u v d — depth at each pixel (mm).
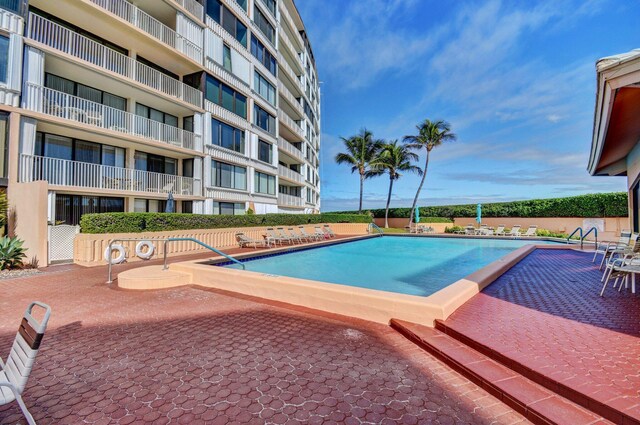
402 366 3367
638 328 3939
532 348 3361
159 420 2438
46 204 9625
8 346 3877
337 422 2422
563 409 2480
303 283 5656
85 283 7367
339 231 26375
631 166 11508
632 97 5438
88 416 2484
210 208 18797
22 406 2066
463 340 3734
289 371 3219
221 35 19625
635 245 7398
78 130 13109
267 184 25297
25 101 11242
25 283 7359
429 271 10773
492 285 6477
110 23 13953
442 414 2551
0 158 10609
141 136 15062
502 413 2594
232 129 20812
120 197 15508
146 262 10828
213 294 6383
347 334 4262
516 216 27859
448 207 33250
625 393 2496
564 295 5641
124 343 3918
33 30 11672
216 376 3113
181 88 17266
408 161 35688
